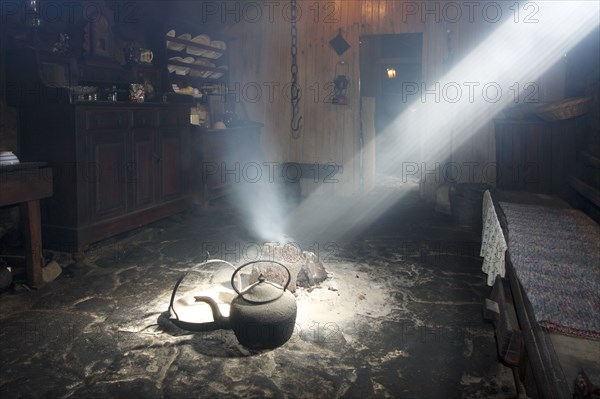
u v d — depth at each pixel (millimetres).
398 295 3850
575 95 6043
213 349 2951
